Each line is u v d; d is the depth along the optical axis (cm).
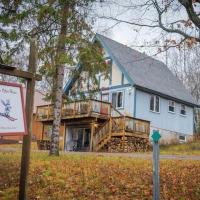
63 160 1473
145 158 1664
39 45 1698
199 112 4747
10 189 982
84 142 3259
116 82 3425
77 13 1739
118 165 1342
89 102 2861
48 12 1666
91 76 1848
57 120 1681
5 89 637
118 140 2794
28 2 1711
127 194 909
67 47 1722
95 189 965
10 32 1703
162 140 3516
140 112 3338
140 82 3388
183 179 1070
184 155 2144
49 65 1681
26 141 688
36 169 1224
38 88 4244
